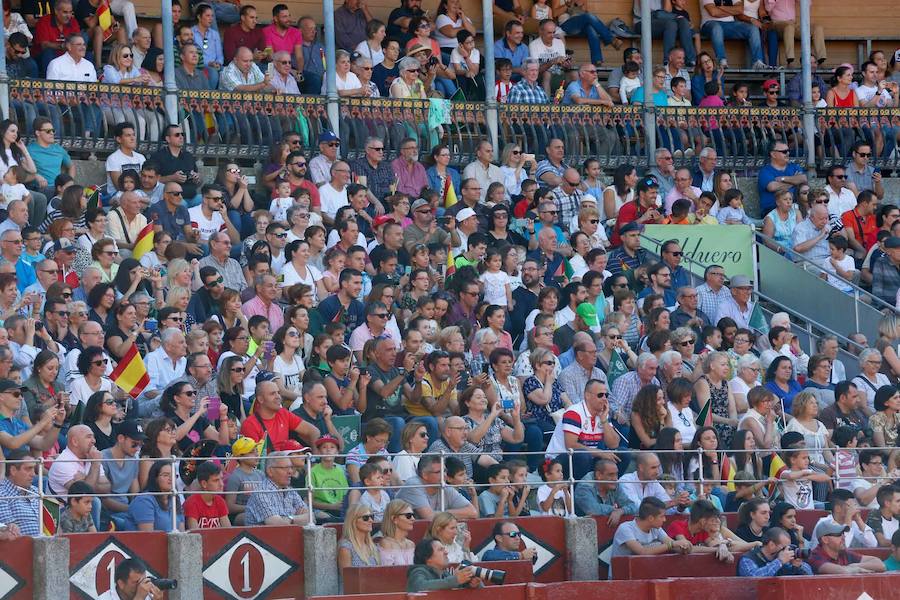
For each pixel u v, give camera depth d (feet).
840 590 132.77
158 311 161.38
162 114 204.23
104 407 138.21
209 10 217.77
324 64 223.92
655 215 206.90
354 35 231.71
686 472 147.33
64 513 127.13
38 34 207.00
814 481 151.33
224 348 158.30
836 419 166.50
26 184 183.93
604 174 228.63
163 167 191.93
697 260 206.69
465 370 162.20
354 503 136.77
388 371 159.84
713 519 141.08
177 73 208.13
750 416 160.56
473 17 248.52
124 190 182.60
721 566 139.95
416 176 207.31
